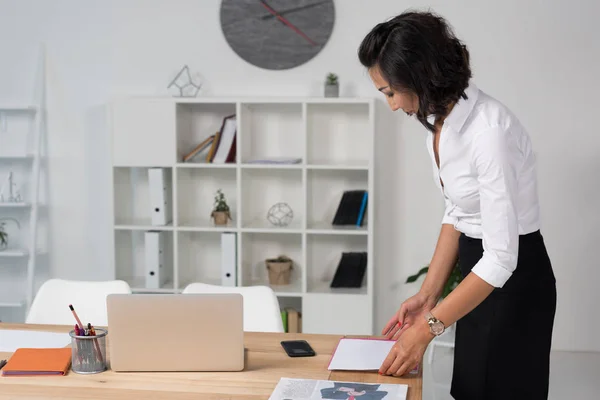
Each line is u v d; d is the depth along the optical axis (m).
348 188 4.09
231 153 3.91
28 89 4.18
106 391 1.70
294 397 1.64
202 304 1.81
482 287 1.71
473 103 1.78
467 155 1.83
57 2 4.11
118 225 3.97
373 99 3.74
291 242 4.18
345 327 3.86
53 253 4.29
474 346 1.96
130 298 1.81
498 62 3.93
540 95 3.93
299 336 2.14
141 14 4.08
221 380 1.77
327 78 3.83
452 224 2.10
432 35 1.64
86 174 4.21
